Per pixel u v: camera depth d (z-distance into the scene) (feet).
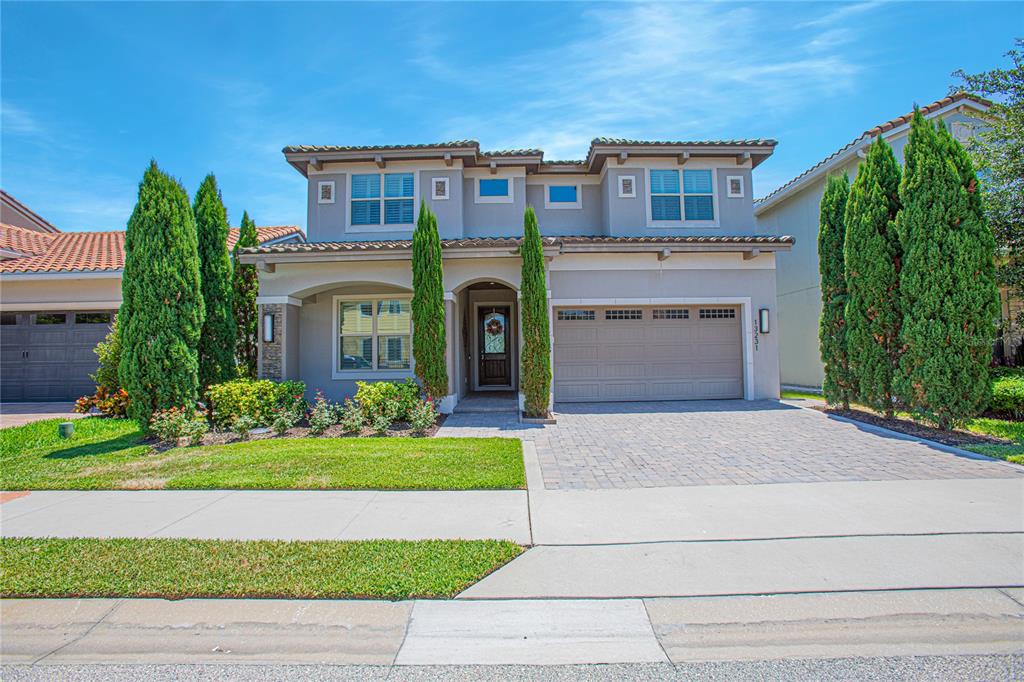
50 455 26.53
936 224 28.89
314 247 38.93
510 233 48.16
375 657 10.46
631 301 43.39
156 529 16.52
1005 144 35.99
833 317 37.35
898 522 16.57
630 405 42.06
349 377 43.98
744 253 43.55
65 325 48.78
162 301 30.48
